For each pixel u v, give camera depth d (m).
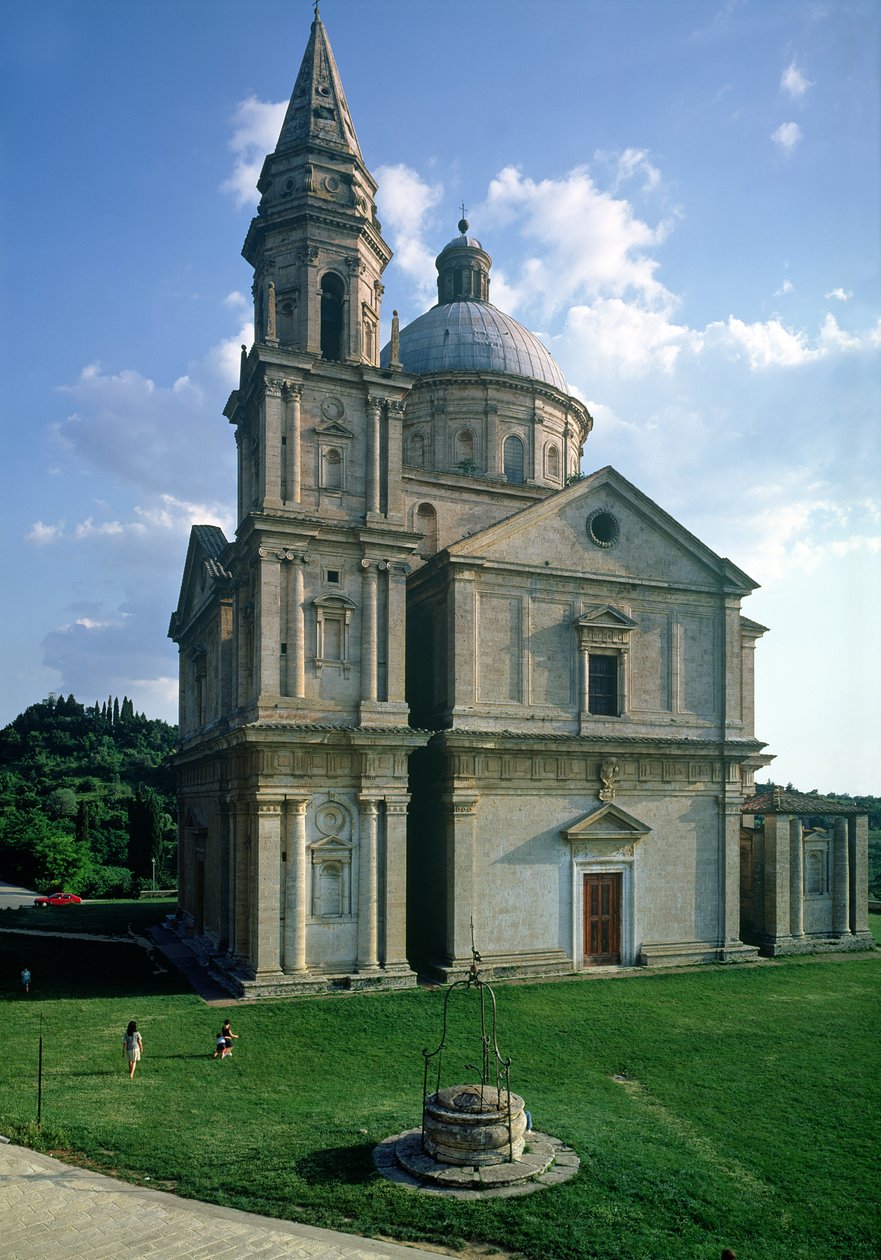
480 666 41.56
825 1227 18.17
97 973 41.06
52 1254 15.72
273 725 36.94
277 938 36.50
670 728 45.41
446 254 64.44
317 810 37.97
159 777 142.62
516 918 40.84
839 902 48.53
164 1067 27.53
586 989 38.25
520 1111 21.09
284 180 42.38
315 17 45.41
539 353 60.12
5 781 134.12
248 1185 18.81
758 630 51.78
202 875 50.12
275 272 42.19
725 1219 18.25
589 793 43.06
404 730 38.84
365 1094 25.34
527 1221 17.66
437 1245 16.80
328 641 39.44
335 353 43.41
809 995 37.91
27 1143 20.62
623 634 44.59
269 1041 30.31
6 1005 34.91
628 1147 21.42
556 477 58.41
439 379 55.69
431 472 50.94
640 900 43.62
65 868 82.81
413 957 42.34
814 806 48.41
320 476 40.31
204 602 51.22
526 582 42.94
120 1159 20.05
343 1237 16.73
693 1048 30.33
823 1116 24.28
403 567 40.66
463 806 40.06
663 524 46.22
